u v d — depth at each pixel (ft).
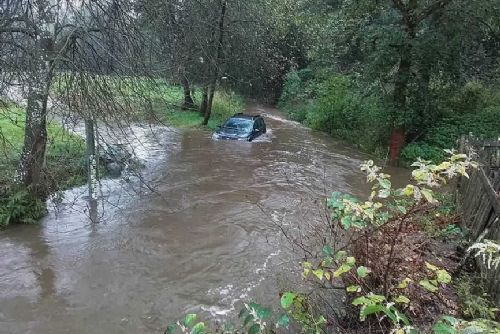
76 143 41.91
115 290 22.04
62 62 26.78
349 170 46.65
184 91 80.38
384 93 54.60
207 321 19.17
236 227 29.76
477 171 24.08
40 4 25.39
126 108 29.71
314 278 20.84
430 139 53.31
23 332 18.62
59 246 26.96
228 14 63.98
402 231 16.40
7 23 25.82
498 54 64.28
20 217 30.22
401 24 52.54
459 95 60.03
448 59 51.16
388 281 15.58
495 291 16.33
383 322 15.66
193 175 42.80
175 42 37.47
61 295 21.61
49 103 31.24
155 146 55.16
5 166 35.60
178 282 22.75
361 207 14.87
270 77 99.81
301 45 106.63
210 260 25.05
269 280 22.35
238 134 60.90
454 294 17.48
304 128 77.41
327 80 82.28
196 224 30.42
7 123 51.11
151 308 20.44
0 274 23.41
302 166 47.60
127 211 32.83
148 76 29.94
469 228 22.49
